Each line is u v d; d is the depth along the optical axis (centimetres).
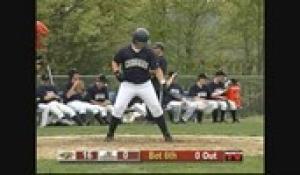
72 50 6166
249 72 7050
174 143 3170
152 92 3164
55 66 6100
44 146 3047
